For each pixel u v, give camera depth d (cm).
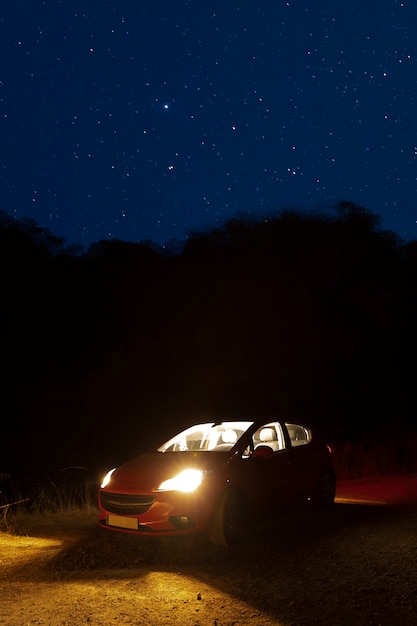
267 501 969
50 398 2536
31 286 2778
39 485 1408
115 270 2969
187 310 2881
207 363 2784
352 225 3034
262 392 2755
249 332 2827
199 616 601
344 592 655
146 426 2472
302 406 2761
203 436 1057
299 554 815
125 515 896
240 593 668
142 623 585
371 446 2108
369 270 3036
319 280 2917
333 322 2900
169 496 871
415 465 1986
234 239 3022
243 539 916
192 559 819
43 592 685
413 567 736
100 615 607
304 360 2845
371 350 2983
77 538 1005
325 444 1152
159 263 3045
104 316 2859
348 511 1098
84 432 2378
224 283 2911
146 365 2722
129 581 719
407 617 580
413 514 1061
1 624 585
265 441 1051
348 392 2859
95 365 2741
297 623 576
